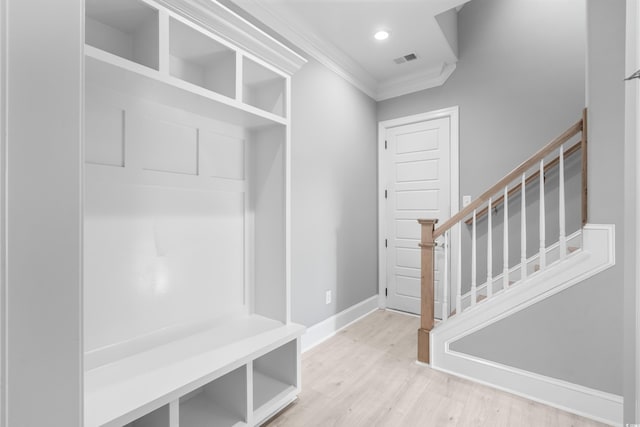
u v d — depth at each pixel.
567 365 1.77
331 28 2.49
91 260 1.35
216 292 1.85
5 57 0.44
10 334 0.45
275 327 1.84
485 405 1.80
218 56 1.67
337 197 3.00
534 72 2.77
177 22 1.38
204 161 1.79
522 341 1.90
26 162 0.46
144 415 1.20
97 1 1.23
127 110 1.46
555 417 1.70
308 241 2.66
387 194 3.61
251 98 2.08
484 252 2.97
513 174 1.97
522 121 2.81
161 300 1.59
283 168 1.95
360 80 3.30
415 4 2.21
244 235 2.02
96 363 1.35
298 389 1.82
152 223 1.56
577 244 2.51
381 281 3.61
